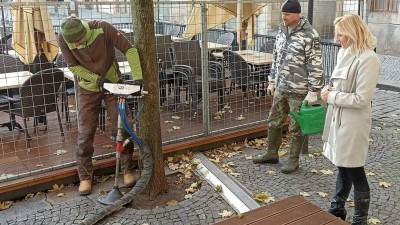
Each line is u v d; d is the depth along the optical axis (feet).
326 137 10.93
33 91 16.10
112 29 13.19
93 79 13.23
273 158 16.22
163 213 12.69
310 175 15.24
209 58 23.49
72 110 21.70
